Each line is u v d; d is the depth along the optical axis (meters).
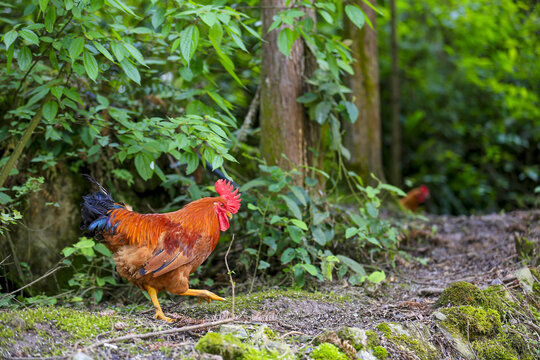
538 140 10.96
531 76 10.20
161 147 4.04
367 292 4.44
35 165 5.05
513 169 11.44
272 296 4.10
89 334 3.14
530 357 3.51
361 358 3.07
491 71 10.95
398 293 4.53
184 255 3.59
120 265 3.56
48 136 4.40
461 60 11.06
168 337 3.22
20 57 3.53
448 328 3.50
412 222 6.80
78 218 5.17
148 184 5.60
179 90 5.53
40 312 3.23
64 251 3.84
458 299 3.83
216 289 5.04
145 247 3.53
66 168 5.16
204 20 3.23
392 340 3.28
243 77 6.39
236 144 5.50
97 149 4.54
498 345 3.50
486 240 5.97
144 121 4.03
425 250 5.77
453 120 11.58
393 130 10.80
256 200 4.82
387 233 5.03
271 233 4.79
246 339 3.19
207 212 3.75
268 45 5.04
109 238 3.56
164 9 3.82
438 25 11.50
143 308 4.29
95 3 3.37
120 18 4.58
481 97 11.73
